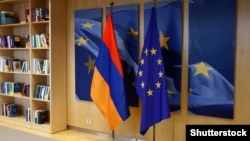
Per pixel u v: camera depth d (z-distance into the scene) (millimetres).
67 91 4523
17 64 4734
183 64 3420
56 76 4309
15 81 5133
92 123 4281
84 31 4199
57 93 4348
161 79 3252
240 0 3033
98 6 4098
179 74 3432
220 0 3127
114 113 3514
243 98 3061
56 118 4355
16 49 4824
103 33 3678
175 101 3479
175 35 3430
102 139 4039
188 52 3363
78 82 4324
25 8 4863
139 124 3797
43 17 4324
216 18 3160
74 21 4328
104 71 3549
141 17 3703
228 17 3086
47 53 4680
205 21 3230
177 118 3500
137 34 3715
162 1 3498
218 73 3178
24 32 4898
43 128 4383
